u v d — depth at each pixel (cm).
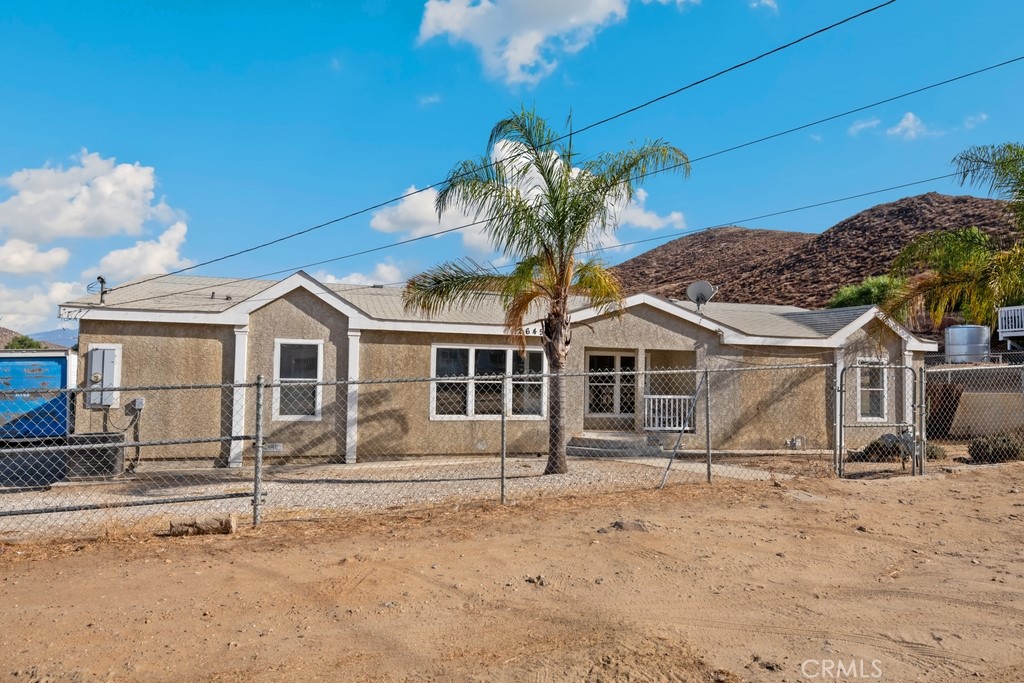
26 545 727
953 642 491
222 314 1542
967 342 2623
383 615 533
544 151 1279
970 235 1702
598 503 931
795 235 10475
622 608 552
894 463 1470
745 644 484
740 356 1839
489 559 675
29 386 1473
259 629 504
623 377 1883
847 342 1920
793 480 1116
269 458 1557
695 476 1274
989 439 1455
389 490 1170
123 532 787
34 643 478
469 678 430
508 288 1318
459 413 1670
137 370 1503
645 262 11569
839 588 605
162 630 500
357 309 1608
